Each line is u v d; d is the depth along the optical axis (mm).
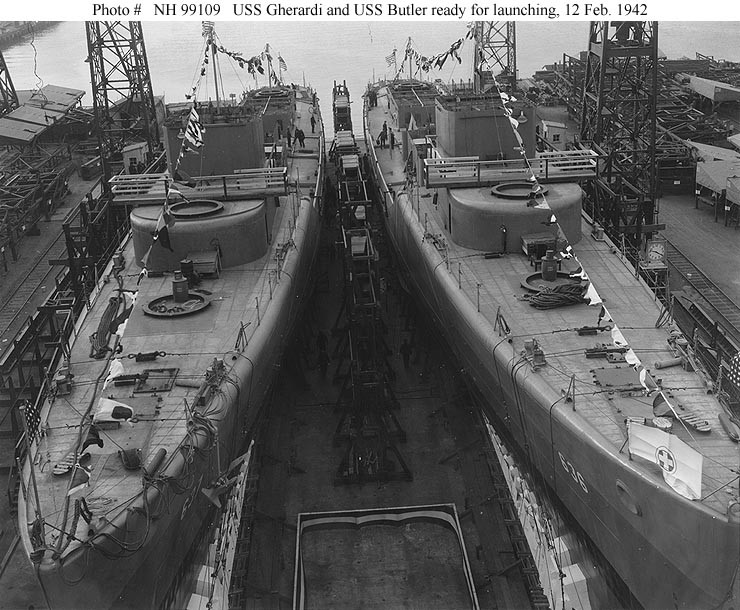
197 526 17984
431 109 45938
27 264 41688
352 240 27766
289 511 23312
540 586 19562
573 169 28703
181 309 23359
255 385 21453
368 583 20266
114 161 41938
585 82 38562
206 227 25688
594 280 24656
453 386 29234
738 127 60344
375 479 24500
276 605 19797
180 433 17469
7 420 26766
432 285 27672
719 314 31891
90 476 15977
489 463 24375
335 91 59531
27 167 50469
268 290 24750
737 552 14000
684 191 49250
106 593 14750
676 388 18484
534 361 19703
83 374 20422
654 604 16391
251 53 108875
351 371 27266
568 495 18859
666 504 14672
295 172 38781
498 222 26422
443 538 21828
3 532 21984
